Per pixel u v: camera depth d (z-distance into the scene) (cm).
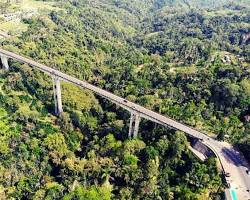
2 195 15050
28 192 15412
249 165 15012
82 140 19475
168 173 15100
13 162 16612
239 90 19262
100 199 14050
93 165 16012
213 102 19650
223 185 13788
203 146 16075
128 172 15088
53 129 19550
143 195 13938
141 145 16650
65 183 15412
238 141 16212
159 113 18212
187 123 17550
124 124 19025
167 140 16400
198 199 13038
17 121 19775
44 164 16888
